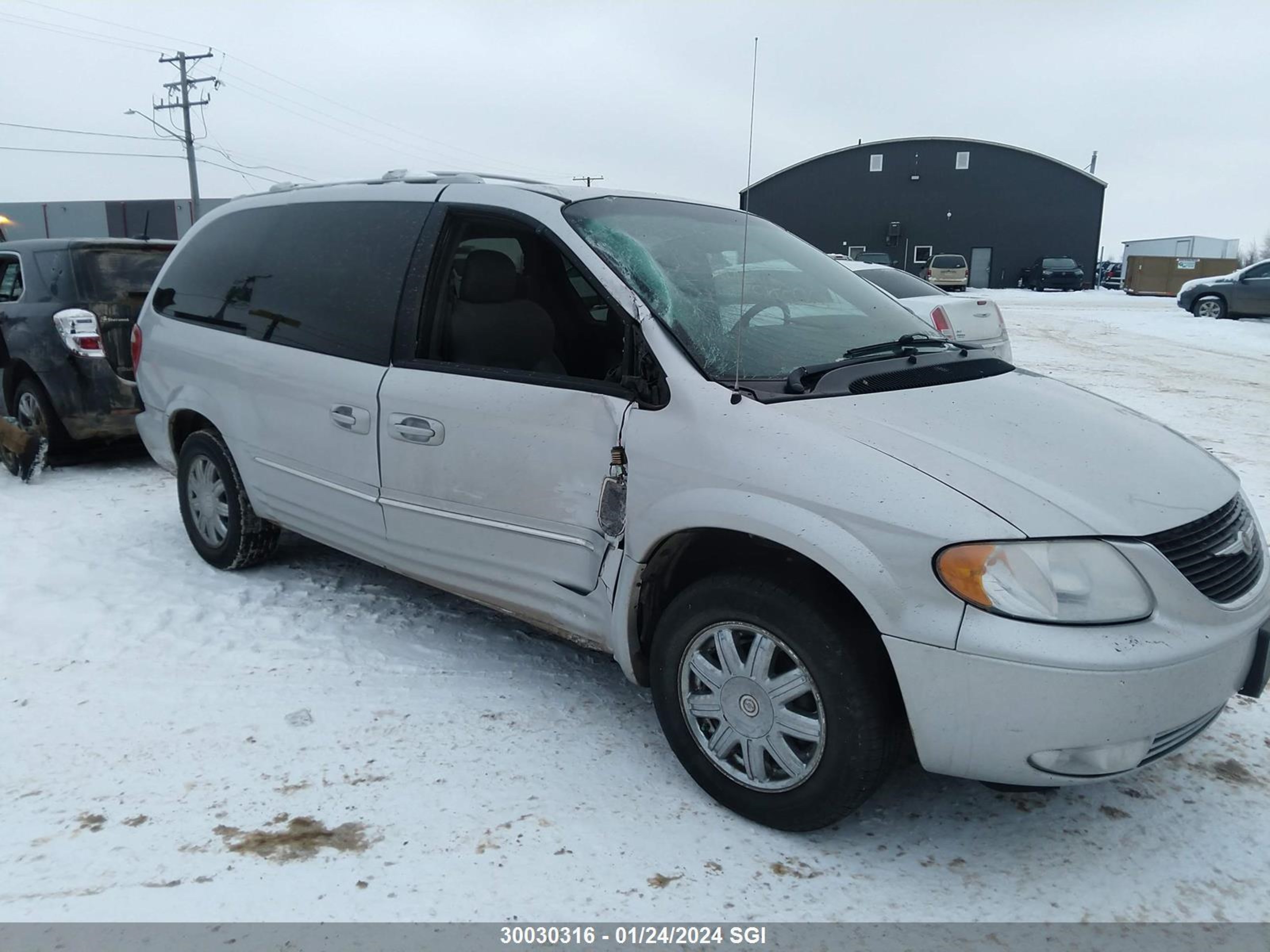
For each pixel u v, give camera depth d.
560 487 2.99
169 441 4.71
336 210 3.93
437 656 3.72
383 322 3.54
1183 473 2.68
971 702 2.27
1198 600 2.36
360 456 3.58
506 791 2.80
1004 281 48.22
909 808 2.79
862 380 2.90
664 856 2.53
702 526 2.61
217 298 4.40
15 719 3.18
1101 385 11.66
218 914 2.27
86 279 6.20
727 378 2.79
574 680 3.55
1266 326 20.78
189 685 3.44
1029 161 46.47
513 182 3.55
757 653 2.58
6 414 6.87
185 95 47.31
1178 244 51.53
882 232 48.84
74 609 4.05
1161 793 2.88
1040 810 2.79
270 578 4.51
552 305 3.15
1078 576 2.25
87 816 2.65
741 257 3.56
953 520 2.29
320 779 2.85
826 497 2.42
